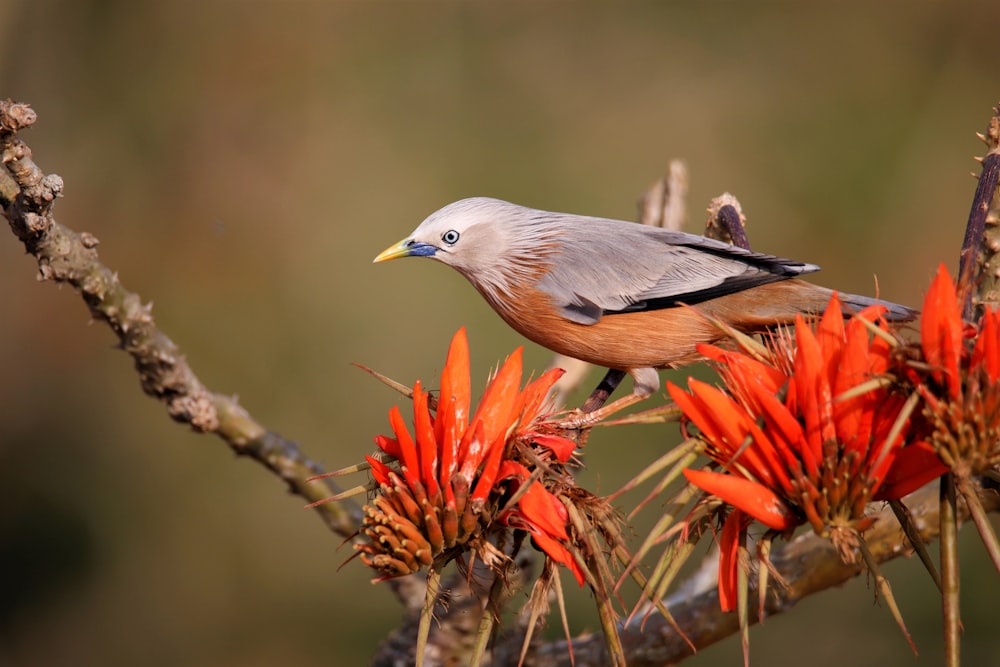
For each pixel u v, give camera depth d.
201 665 13.12
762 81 15.54
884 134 15.01
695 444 3.19
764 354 3.42
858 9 15.47
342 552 13.31
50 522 13.62
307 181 15.15
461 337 3.45
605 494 11.67
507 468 3.34
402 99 15.66
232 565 13.38
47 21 14.74
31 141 14.59
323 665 12.90
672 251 6.70
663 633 4.80
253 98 15.37
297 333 14.47
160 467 13.85
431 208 15.11
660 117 15.52
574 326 6.71
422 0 15.75
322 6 15.61
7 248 14.16
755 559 3.33
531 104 15.68
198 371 14.23
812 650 10.98
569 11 15.82
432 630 5.04
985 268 3.91
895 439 3.04
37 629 13.17
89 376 14.18
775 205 14.89
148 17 15.20
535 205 15.10
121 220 14.80
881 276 14.40
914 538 3.11
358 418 13.98
